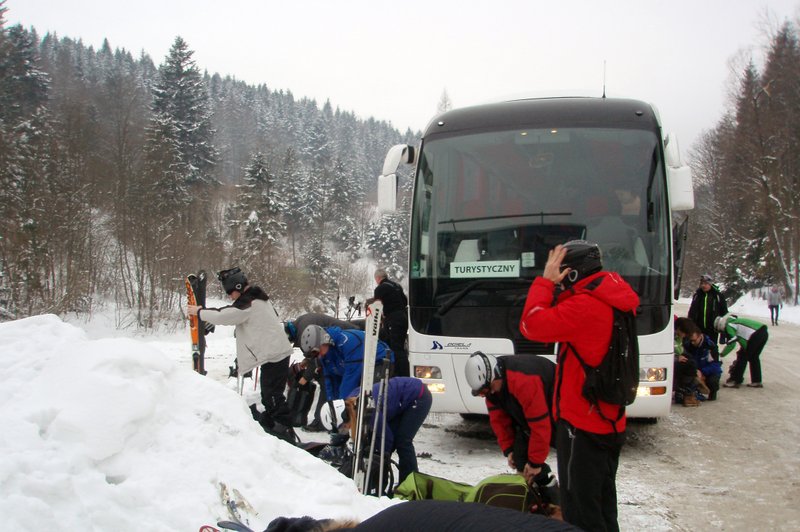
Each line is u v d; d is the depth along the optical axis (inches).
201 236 1232.8
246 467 132.1
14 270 741.9
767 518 189.3
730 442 277.7
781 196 1596.9
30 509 89.3
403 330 353.7
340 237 2743.6
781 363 542.6
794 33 1681.8
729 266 1875.0
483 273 260.8
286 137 5226.4
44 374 132.8
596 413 143.1
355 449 199.8
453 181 275.4
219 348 598.2
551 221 259.8
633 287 248.7
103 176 1360.7
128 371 132.6
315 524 67.3
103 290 944.9
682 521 187.6
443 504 54.2
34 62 2112.5
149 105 2357.3
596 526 143.3
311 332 262.1
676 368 357.7
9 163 917.2
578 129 269.4
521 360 186.7
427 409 213.9
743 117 1739.7
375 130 6471.5
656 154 262.7
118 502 105.8
